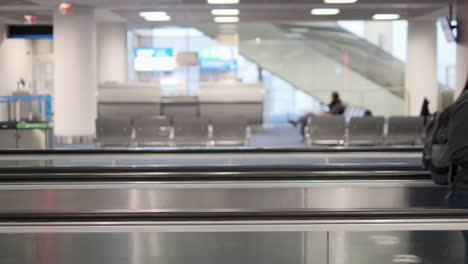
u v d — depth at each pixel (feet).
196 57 72.90
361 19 53.62
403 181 15.67
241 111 50.14
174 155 19.03
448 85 59.77
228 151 18.89
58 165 15.71
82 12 44.57
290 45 72.02
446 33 41.75
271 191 16.28
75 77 44.62
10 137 34.47
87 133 45.09
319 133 35.68
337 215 10.66
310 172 15.72
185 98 49.44
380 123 35.37
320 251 10.59
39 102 48.42
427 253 10.58
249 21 54.90
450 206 11.63
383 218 10.62
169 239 10.53
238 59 72.59
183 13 48.96
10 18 57.16
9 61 63.72
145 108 48.70
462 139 10.93
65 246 10.49
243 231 10.52
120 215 10.59
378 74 70.95
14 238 10.46
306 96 72.43
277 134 54.34
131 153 18.70
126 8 46.21
